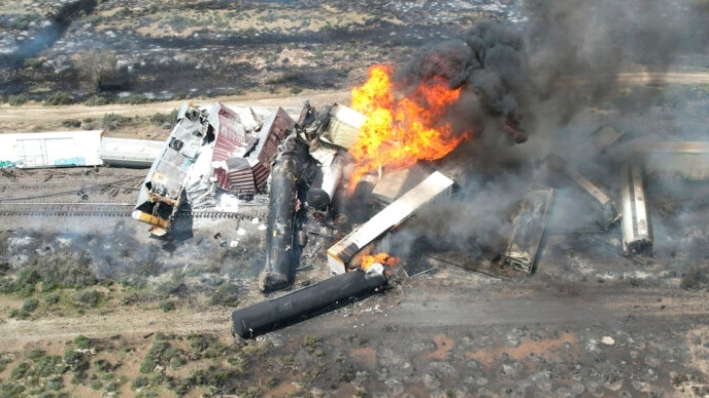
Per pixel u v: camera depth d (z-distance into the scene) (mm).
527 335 32312
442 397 29281
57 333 33125
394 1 81125
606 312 33594
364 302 34531
